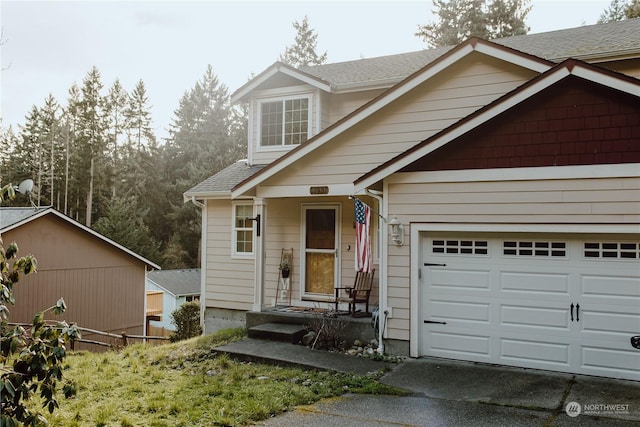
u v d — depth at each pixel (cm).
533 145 753
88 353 1009
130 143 4875
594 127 714
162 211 4166
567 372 730
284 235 1221
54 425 545
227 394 661
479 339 796
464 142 803
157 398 649
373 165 1020
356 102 1234
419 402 623
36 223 1554
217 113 4475
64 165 4512
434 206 822
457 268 817
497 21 3061
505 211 768
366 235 882
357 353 871
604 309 712
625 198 691
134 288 1883
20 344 461
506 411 584
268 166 1070
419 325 835
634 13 2939
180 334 1661
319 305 1159
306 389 682
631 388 656
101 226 3491
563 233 738
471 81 973
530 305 761
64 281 1631
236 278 1290
